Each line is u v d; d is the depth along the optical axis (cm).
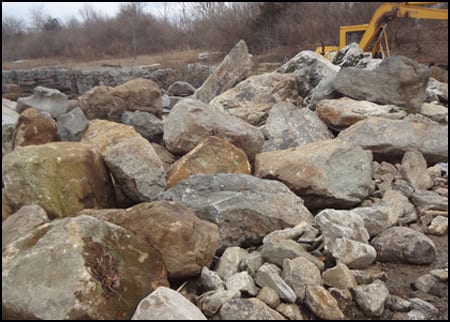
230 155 403
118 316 218
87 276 217
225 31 1777
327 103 578
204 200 331
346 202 391
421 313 258
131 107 576
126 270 237
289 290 255
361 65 748
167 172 405
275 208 331
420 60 1276
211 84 754
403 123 496
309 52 738
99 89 566
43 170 318
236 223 319
